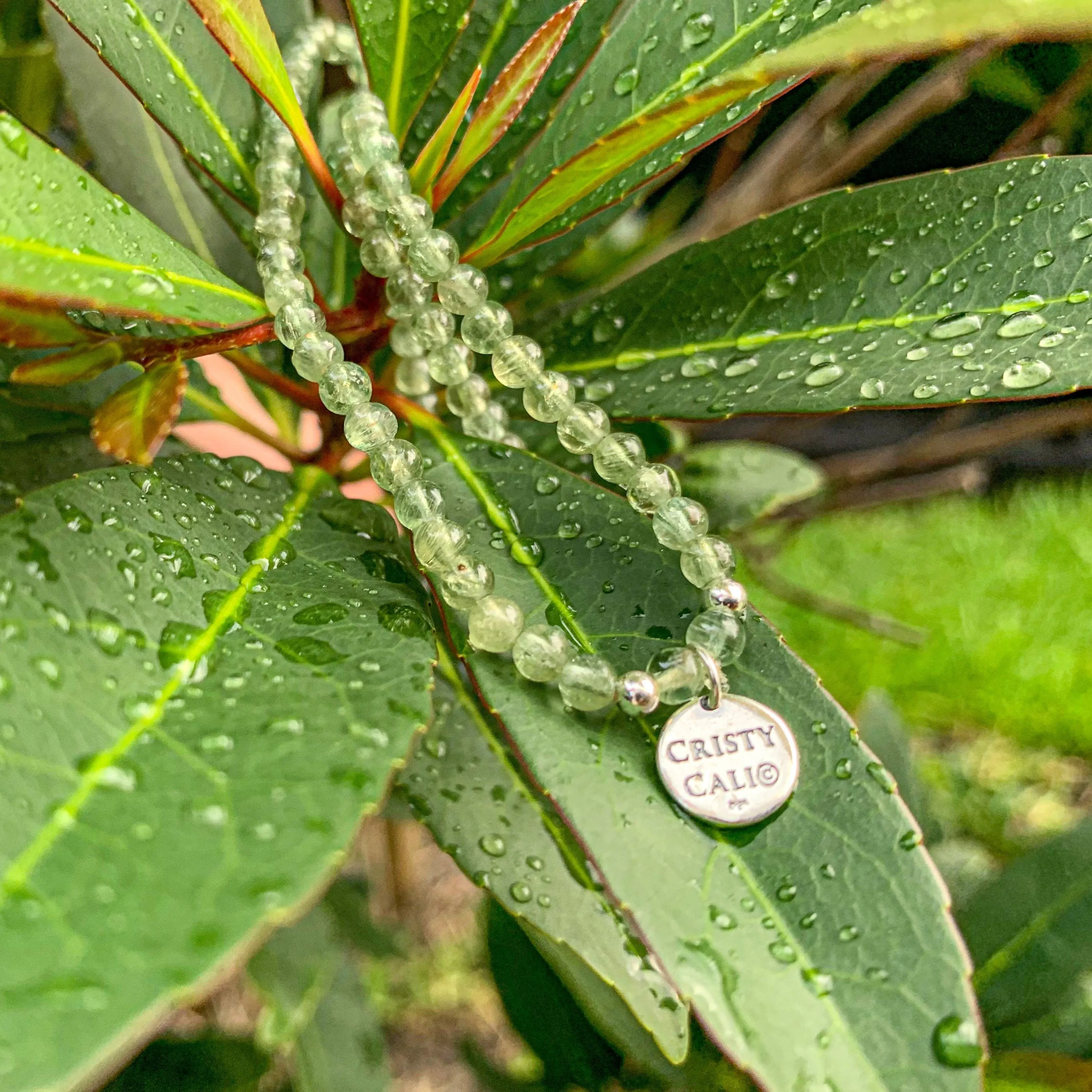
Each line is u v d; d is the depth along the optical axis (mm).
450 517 100
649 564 97
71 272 74
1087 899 129
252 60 91
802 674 91
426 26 97
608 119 102
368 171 97
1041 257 99
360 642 81
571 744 87
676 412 107
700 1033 122
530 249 129
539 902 101
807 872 81
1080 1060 118
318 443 153
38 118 146
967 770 326
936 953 77
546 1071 145
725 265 110
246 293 91
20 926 58
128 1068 136
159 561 83
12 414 112
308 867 62
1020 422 213
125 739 70
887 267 105
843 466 228
